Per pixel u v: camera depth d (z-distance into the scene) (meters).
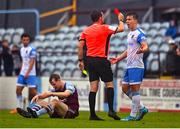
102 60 33.06
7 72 59.41
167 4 72.25
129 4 74.75
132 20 33.25
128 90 34.34
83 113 45.78
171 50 53.97
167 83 49.84
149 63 59.72
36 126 27.70
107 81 33.25
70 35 70.38
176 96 49.44
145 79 50.88
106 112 47.78
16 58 59.19
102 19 33.69
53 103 34.03
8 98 55.72
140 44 33.12
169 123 31.84
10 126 27.66
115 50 64.00
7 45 60.00
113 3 75.56
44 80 54.66
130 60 33.47
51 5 77.81
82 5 76.50
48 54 66.31
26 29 76.06
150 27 66.88
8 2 78.62
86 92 52.50
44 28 76.88
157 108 50.28
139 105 33.62
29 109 33.62
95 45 33.06
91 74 33.25
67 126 27.69
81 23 74.31
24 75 44.94
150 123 31.03
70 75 63.53
